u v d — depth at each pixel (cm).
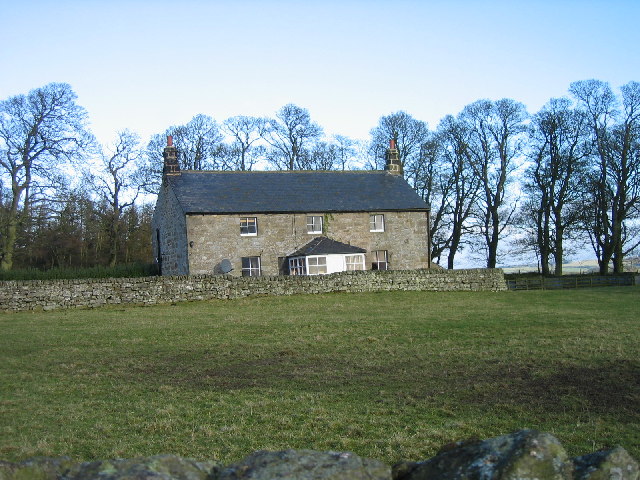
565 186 4741
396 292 3116
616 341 1658
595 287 3853
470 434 911
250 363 1475
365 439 890
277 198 3888
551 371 1323
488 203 5178
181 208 3628
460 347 1622
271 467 436
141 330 1973
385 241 4044
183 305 2727
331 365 1438
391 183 4353
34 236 4812
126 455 815
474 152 5153
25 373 1362
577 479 428
